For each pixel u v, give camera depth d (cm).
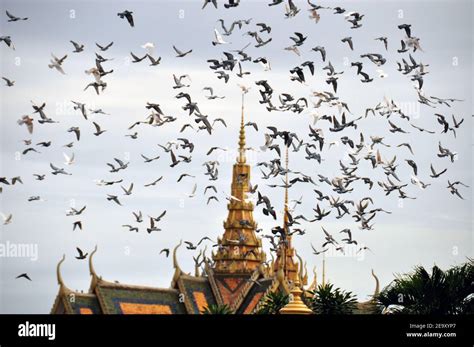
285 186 11219
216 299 19275
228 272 19562
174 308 18650
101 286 17750
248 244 19938
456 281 9944
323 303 12812
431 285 9938
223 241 19900
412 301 10019
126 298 18000
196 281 19338
